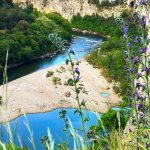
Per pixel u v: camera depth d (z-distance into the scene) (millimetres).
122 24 7711
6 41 97312
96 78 80875
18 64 97375
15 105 66625
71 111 58531
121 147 6934
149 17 7941
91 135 6926
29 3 156500
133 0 7816
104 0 140375
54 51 105000
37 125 60250
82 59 92125
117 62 80750
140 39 7516
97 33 134250
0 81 87000
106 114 26156
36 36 104938
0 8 115375
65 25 124000
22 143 6492
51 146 5609
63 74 80562
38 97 71438
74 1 148375
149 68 7488
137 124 7168
